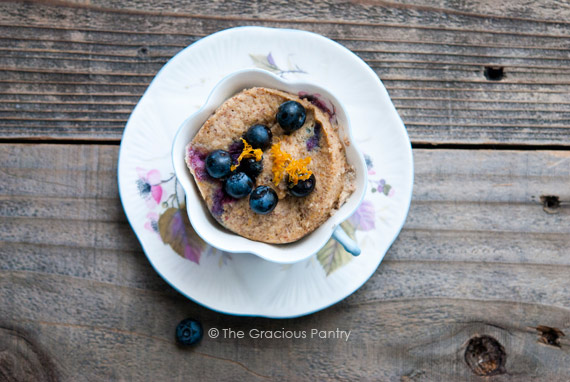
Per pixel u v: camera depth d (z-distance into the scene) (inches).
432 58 15.2
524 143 15.2
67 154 14.9
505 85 15.2
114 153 14.9
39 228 14.8
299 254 12.5
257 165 12.6
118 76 15.0
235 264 14.0
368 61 15.1
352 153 12.8
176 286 13.9
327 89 12.5
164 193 13.9
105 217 14.9
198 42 13.8
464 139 15.2
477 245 15.0
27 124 14.9
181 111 13.9
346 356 15.0
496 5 15.2
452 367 15.0
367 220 14.0
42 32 15.0
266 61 13.9
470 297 15.0
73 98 15.0
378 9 15.1
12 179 14.9
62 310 14.8
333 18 15.0
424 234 15.0
